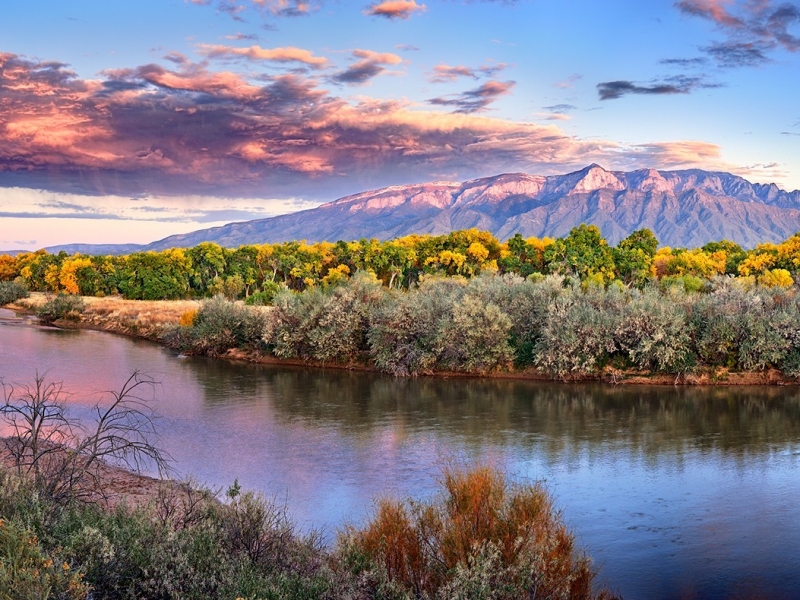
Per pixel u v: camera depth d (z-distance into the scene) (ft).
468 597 30.99
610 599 42.06
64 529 29.32
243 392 118.73
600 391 123.95
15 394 101.24
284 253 372.58
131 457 71.46
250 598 25.59
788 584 45.98
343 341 148.97
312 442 83.30
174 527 34.30
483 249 334.85
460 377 139.33
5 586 22.04
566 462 75.97
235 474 68.74
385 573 32.45
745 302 143.43
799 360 130.00
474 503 37.29
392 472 70.18
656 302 140.56
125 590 26.18
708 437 88.74
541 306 147.95
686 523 57.26
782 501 63.10
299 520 54.65
